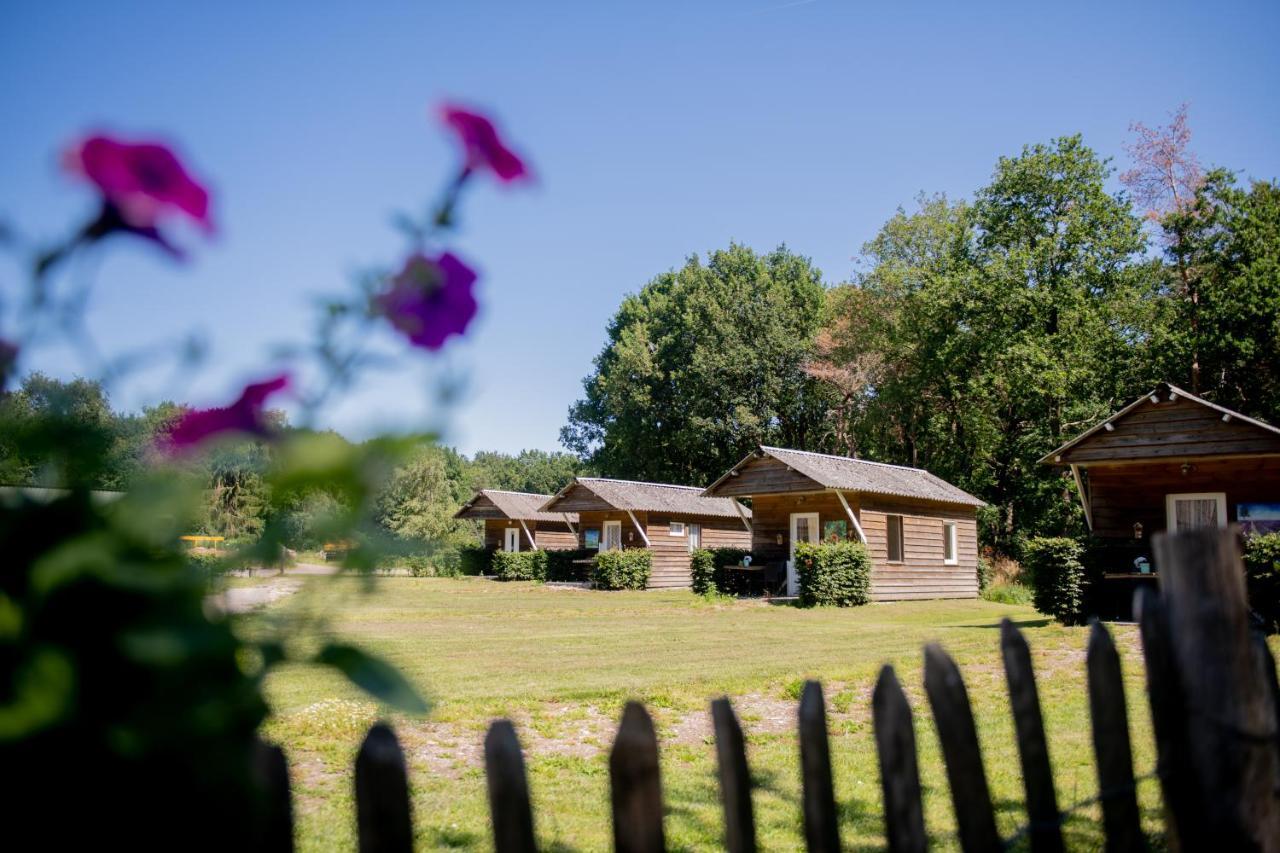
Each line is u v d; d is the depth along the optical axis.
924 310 38.59
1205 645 2.32
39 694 0.85
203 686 1.00
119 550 0.98
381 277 1.21
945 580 28.09
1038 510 35.31
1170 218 32.00
